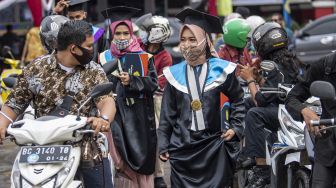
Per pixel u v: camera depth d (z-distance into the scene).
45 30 12.62
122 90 12.82
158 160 14.29
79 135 8.99
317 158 9.48
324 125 9.12
